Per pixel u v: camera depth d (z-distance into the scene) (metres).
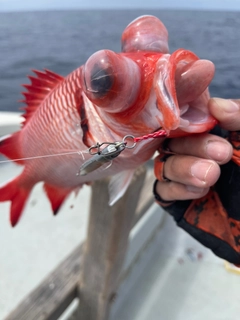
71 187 0.22
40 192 0.51
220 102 0.14
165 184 0.18
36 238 0.43
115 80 0.12
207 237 0.19
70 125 0.17
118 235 0.27
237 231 0.17
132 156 0.16
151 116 0.13
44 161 0.20
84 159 0.18
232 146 0.16
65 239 0.43
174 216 0.20
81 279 0.29
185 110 0.14
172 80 0.12
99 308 0.29
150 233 0.42
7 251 0.41
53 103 0.18
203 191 0.17
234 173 0.16
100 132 0.16
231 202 0.17
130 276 0.38
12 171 0.46
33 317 0.25
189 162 0.15
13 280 0.37
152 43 0.16
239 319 0.35
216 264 0.42
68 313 0.32
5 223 0.45
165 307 0.36
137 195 0.27
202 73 0.13
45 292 0.28
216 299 0.37
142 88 0.13
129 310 0.35
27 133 0.21
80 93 0.16
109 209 0.26
